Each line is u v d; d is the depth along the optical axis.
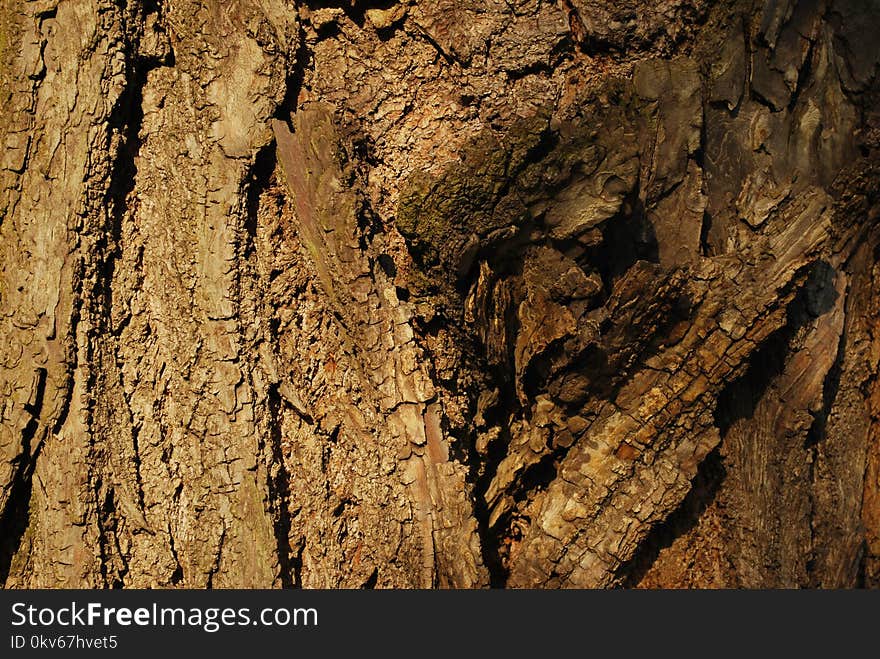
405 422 2.86
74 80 2.82
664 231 3.02
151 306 2.89
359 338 2.90
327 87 3.06
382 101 3.07
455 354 3.02
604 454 2.96
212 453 2.80
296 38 2.98
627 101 2.94
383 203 3.06
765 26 2.98
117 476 2.77
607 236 2.96
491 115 3.03
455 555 2.79
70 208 2.79
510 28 3.03
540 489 3.10
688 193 3.00
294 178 2.93
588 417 3.01
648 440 2.94
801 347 3.08
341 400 2.94
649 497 2.91
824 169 3.11
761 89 3.05
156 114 2.96
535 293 2.92
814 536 3.15
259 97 2.92
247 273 2.89
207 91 2.93
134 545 2.77
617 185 2.79
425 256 2.90
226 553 2.77
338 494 2.90
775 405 3.09
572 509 2.93
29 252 2.78
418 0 3.05
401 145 3.07
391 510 2.83
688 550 3.08
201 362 2.85
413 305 2.97
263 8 2.96
